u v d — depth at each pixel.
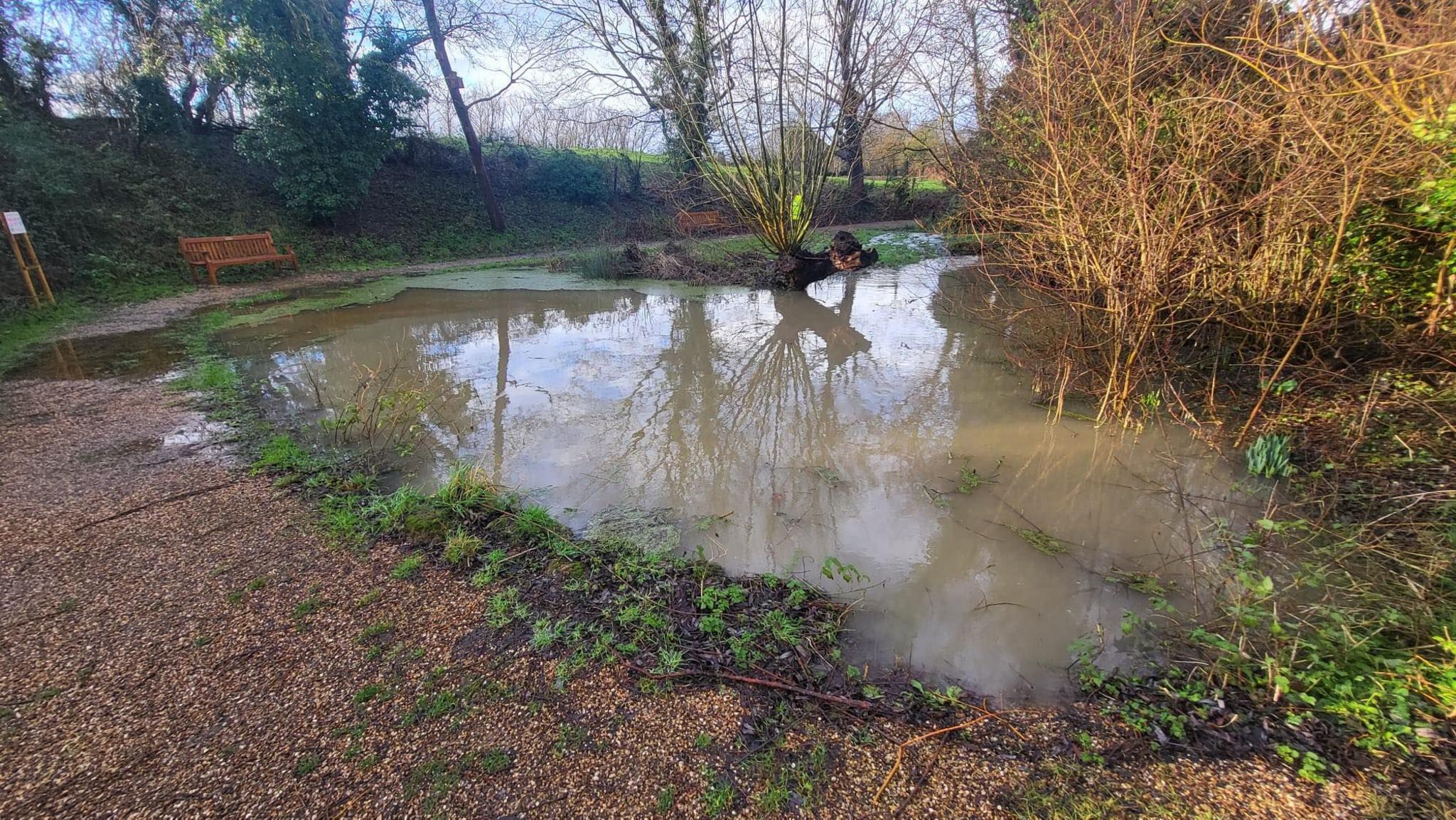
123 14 12.66
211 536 3.40
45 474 4.11
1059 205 4.75
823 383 6.13
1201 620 2.77
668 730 2.18
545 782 1.98
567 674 2.43
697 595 2.95
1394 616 2.45
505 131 23.78
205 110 14.37
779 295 10.58
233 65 12.01
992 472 4.26
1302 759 2.03
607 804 1.91
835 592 3.02
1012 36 6.57
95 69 12.70
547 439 4.84
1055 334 5.90
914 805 1.91
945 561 3.28
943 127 8.12
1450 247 3.68
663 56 10.27
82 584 2.96
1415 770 1.96
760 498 3.95
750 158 10.22
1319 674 2.28
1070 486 4.04
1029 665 2.54
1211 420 4.66
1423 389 3.93
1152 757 2.07
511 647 2.58
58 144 11.35
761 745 2.12
